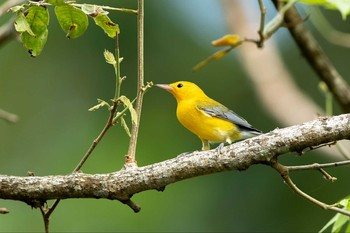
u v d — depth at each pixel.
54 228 13.13
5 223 13.03
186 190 13.82
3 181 5.73
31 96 15.16
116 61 5.53
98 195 5.78
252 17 10.78
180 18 14.88
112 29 5.57
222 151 5.85
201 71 14.66
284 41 14.59
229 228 13.48
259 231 13.32
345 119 5.72
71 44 14.91
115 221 13.34
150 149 14.45
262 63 10.07
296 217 13.24
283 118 9.46
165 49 14.80
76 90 14.99
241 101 14.28
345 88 8.86
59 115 14.94
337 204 5.69
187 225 13.48
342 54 14.54
